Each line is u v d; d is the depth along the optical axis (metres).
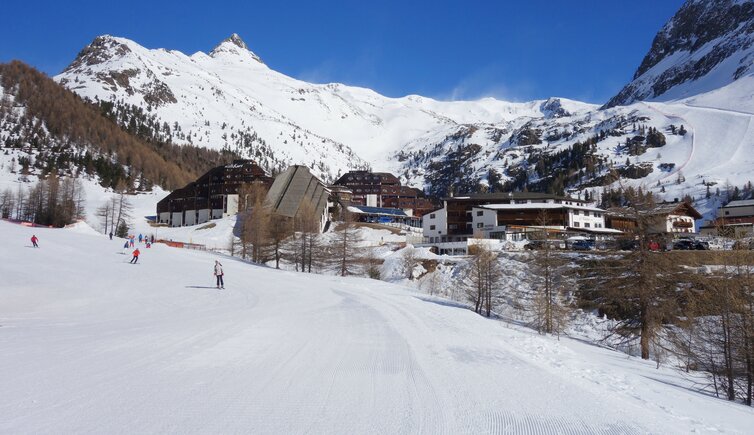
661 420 9.77
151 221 154.00
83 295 32.41
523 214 92.25
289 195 115.62
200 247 96.12
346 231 74.62
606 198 179.12
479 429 8.14
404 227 133.38
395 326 21.20
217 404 8.86
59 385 9.99
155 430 7.40
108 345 15.01
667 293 34.47
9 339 16.22
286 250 76.06
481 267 47.72
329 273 73.94
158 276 44.22
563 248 62.97
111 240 78.75
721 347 28.14
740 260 30.91
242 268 60.41
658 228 35.19
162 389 9.78
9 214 133.75
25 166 190.88
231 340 16.12
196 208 152.50
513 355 15.85
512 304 47.88
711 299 32.44
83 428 7.41
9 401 8.78
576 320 42.81
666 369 29.16
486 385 11.30
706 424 10.20
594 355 28.45
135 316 23.78
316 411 8.66
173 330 18.41
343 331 19.22
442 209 100.50
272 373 11.55
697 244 57.00
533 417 8.98
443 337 18.84
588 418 9.10
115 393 9.43
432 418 8.59
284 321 21.83
